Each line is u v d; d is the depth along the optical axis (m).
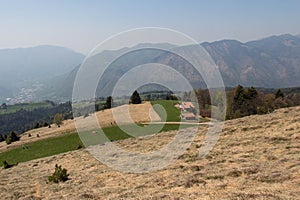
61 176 21.11
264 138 22.52
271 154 17.81
